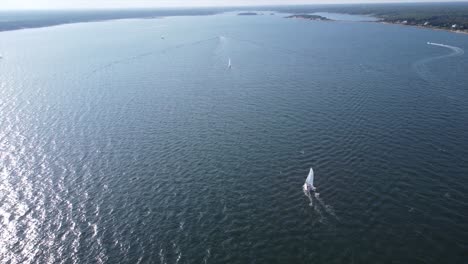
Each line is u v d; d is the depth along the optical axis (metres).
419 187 64.75
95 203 63.12
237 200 63.06
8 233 56.25
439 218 57.03
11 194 66.00
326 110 102.38
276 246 52.59
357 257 50.22
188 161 76.25
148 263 50.03
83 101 115.69
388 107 103.31
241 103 111.12
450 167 70.56
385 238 53.44
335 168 71.62
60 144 84.94
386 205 60.41
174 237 54.72
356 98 112.25
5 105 112.38
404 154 75.88
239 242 53.50
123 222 58.25
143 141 85.94
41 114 104.31
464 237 53.09
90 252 52.22
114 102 114.25
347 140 82.94
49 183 69.31
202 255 51.19
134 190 66.62
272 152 78.81
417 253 50.56
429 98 110.31
